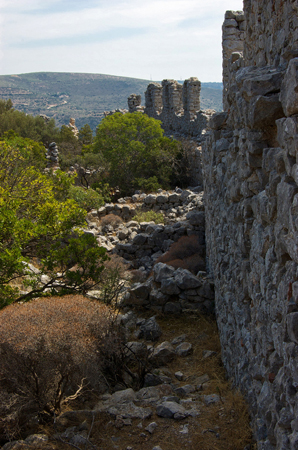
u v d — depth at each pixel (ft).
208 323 24.84
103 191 68.69
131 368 19.66
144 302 27.61
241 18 42.68
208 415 14.19
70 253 24.48
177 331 24.94
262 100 10.05
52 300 15.69
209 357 20.51
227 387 16.40
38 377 13.26
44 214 27.02
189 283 26.91
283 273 8.66
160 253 42.68
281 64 10.60
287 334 8.20
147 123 78.07
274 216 9.25
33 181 30.37
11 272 21.97
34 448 12.51
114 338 15.90
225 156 19.29
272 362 9.34
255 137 11.23
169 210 57.93
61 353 12.76
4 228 23.47
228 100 19.49
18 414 13.19
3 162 31.81
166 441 13.03
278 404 8.84
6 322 13.50
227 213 17.58
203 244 40.68
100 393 16.88
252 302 12.62
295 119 7.45
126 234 48.80
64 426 14.02
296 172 7.39
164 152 74.43
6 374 12.85
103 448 12.88
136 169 76.38
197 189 64.13
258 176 11.82
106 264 34.27
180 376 18.88
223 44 43.42
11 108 159.12
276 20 11.56
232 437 12.36
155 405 15.38
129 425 14.01
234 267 15.78
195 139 76.07
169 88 99.09
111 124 77.25
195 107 85.46
